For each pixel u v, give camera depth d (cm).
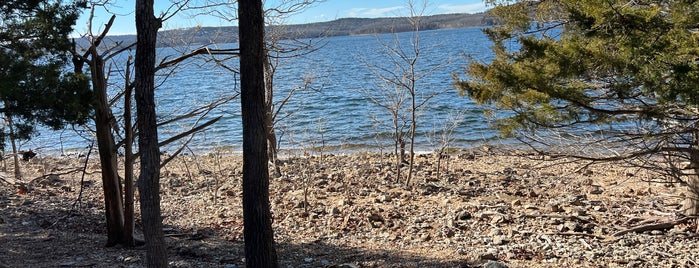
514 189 1443
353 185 1530
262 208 658
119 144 932
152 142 612
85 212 1311
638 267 812
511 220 1103
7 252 898
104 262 836
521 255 874
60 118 765
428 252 916
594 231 1022
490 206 1228
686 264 818
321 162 1888
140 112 605
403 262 852
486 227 1072
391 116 2503
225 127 2603
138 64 596
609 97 732
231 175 1775
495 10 941
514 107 770
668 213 1062
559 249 902
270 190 1486
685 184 940
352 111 2772
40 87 738
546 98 718
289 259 891
